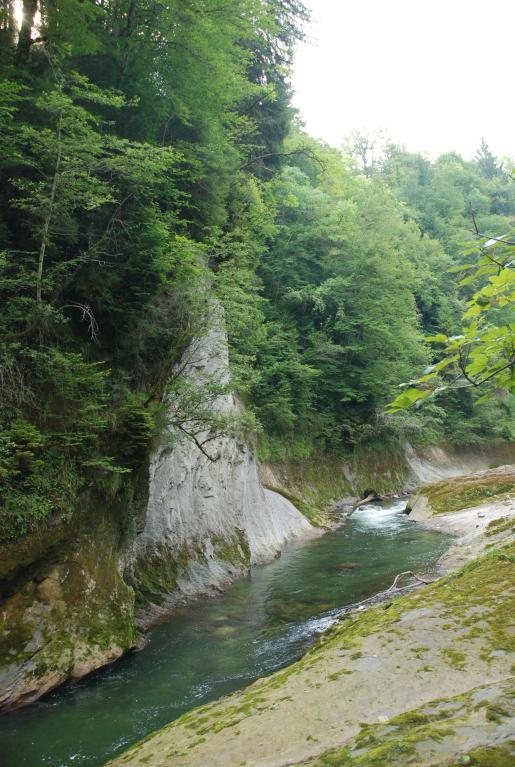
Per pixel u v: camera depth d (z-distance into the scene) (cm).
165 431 1078
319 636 759
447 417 3844
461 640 538
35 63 1088
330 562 1396
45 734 559
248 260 1889
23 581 694
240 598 1083
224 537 1316
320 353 2750
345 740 382
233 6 1342
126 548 923
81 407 848
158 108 1325
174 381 1080
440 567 1191
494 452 4088
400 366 3005
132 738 548
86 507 802
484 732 330
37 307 789
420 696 440
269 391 2359
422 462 3466
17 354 805
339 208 3017
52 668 659
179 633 879
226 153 1767
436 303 4247
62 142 820
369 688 469
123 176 934
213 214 1521
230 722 464
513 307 291
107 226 972
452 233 5325
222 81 1401
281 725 432
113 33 1239
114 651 742
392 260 3005
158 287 1097
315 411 2741
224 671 719
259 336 2191
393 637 576
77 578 756
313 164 3566
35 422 771
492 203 6781
